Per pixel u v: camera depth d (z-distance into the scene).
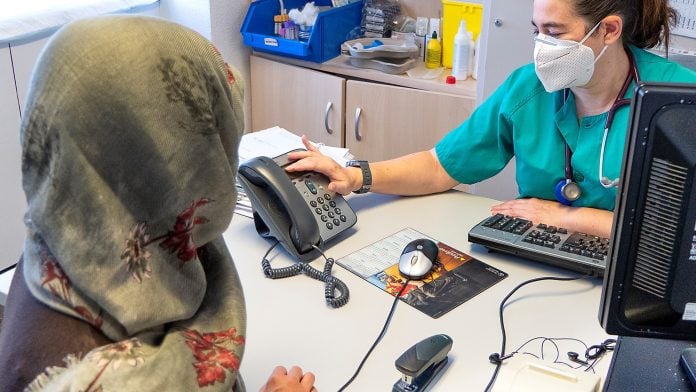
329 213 1.41
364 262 1.32
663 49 1.64
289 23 2.94
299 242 1.31
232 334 0.73
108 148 0.61
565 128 1.46
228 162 0.69
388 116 2.70
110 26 0.61
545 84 1.41
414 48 2.74
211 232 0.72
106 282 0.63
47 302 0.64
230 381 0.69
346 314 1.16
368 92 2.70
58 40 0.61
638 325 0.88
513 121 1.52
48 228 0.62
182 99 0.63
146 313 0.65
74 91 0.59
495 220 1.40
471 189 2.57
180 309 0.69
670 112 0.76
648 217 0.81
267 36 2.87
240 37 3.04
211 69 0.66
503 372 0.96
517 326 1.13
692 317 0.85
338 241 1.41
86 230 0.62
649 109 0.76
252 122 3.11
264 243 1.40
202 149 0.66
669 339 0.89
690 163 0.78
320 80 2.80
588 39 1.33
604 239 1.33
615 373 0.94
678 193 0.79
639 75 1.38
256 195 1.34
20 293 0.69
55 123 0.59
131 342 0.66
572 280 1.27
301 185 1.43
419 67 2.78
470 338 1.10
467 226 1.48
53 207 0.61
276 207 1.34
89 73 0.59
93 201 0.62
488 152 1.62
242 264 1.31
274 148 1.63
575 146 1.45
